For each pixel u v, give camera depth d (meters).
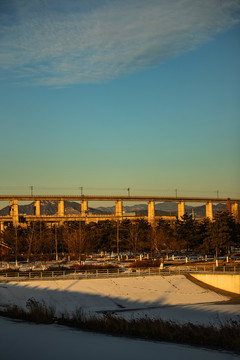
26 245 99.06
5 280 60.62
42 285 58.03
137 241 101.75
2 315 37.94
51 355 19.03
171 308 49.78
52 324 31.78
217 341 23.53
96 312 46.41
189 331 25.88
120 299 54.28
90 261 97.56
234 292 62.00
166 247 95.00
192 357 19.59
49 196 177.38
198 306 51.09
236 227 97.31
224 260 95.94
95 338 24.53
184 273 68.56
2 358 18.31
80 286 58.50
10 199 168.25
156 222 135.38
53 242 111.00
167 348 21.73
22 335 24.89
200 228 105.94
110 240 108.00
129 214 193.62
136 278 64.25
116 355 19.44
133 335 26.53
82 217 175.38
